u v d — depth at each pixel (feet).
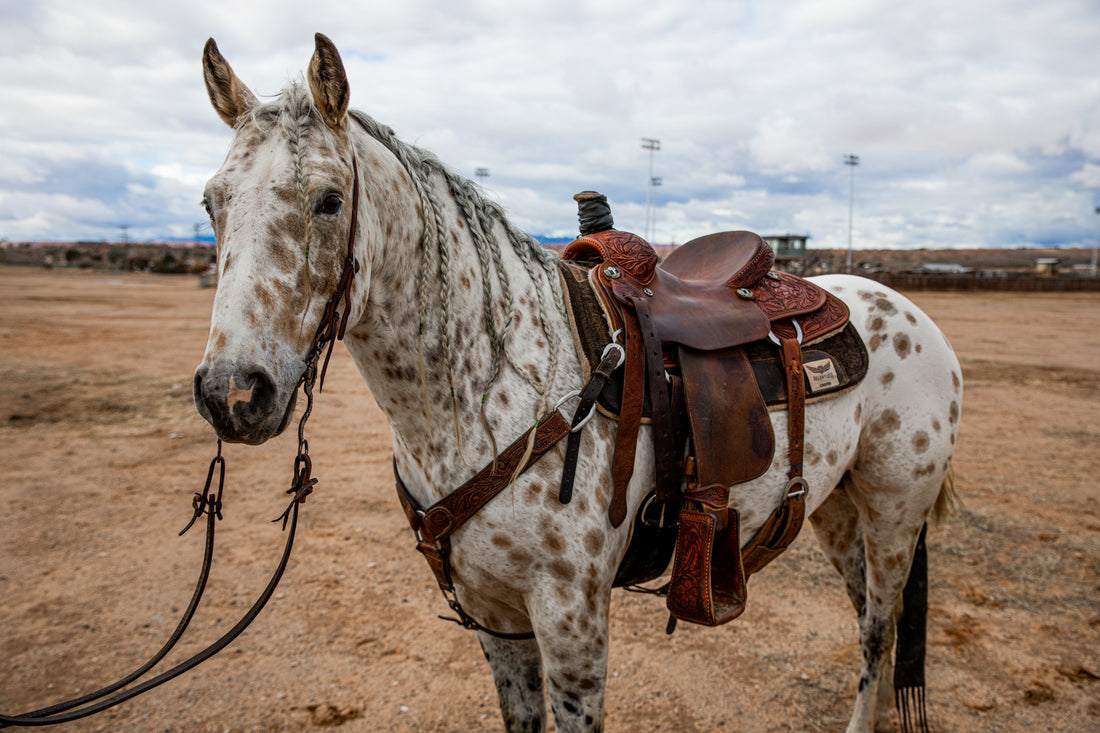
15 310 61.46
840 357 6.42
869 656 7.28
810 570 12.22
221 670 9.10
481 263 5.11
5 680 8.77
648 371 5.23
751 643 9.76
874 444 6.81
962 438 20.84
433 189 5.00
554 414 4.87
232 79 4.45
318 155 4.03
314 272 3.97
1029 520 14.07
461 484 4.92
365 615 10.60
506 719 5.72
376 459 18.98
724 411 5.41
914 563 7.29
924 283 124.98
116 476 17.01
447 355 4.89
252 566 12.19
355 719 8.13
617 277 5.55
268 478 17.16
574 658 4.99
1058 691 8.42
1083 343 45.83
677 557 5.26
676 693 8.57
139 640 9.76
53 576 11.66
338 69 4.07
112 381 29.07
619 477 5.05
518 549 4.87
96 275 167.22
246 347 3.66
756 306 6.19
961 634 9.77
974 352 41.29
